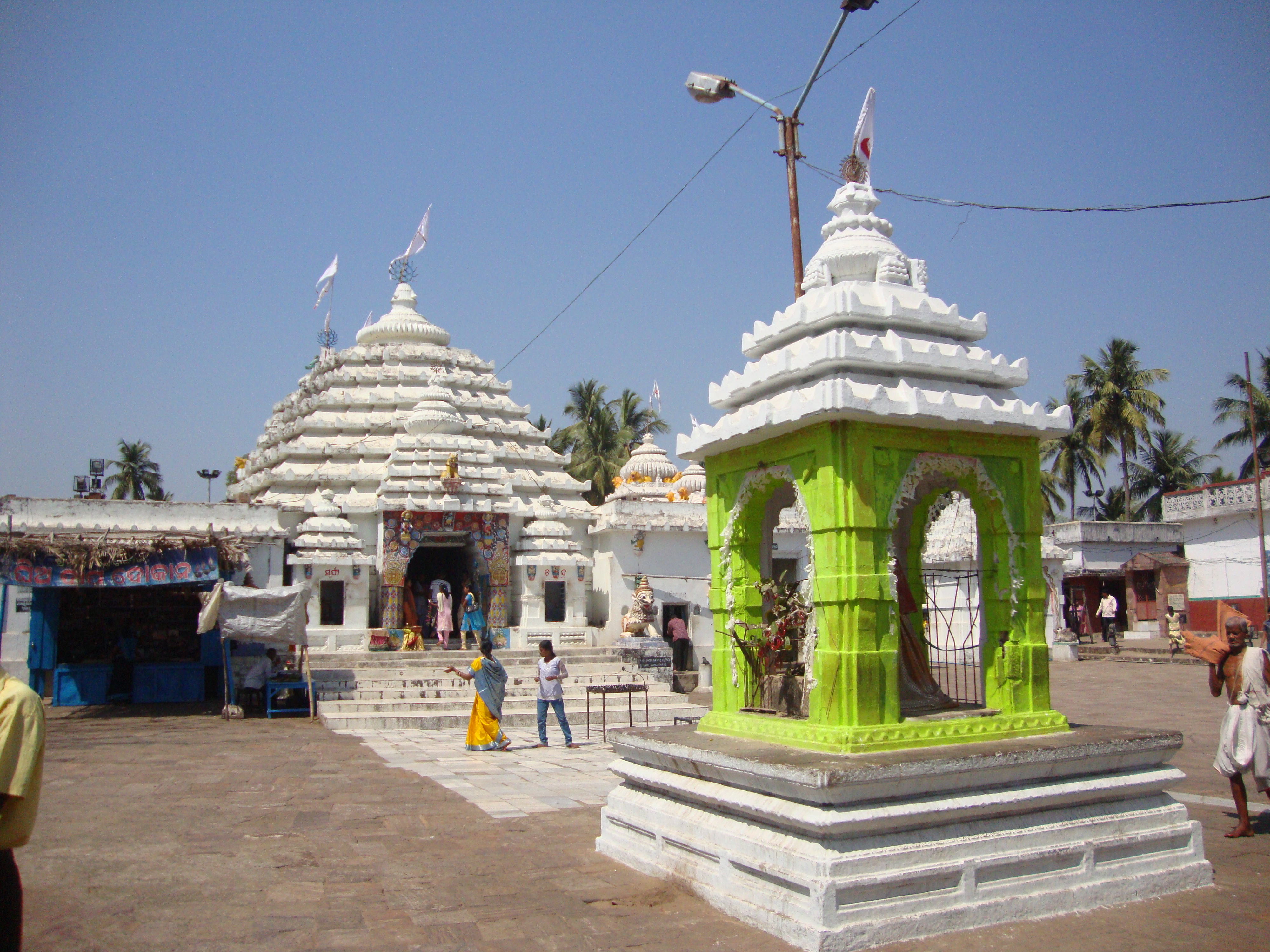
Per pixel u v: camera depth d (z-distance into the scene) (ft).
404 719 58.65
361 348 98.89
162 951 18.69
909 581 28.58
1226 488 119.14
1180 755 43.34
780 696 25.84
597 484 172.35
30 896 22.11
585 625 82.84
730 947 18.97
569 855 26.27
